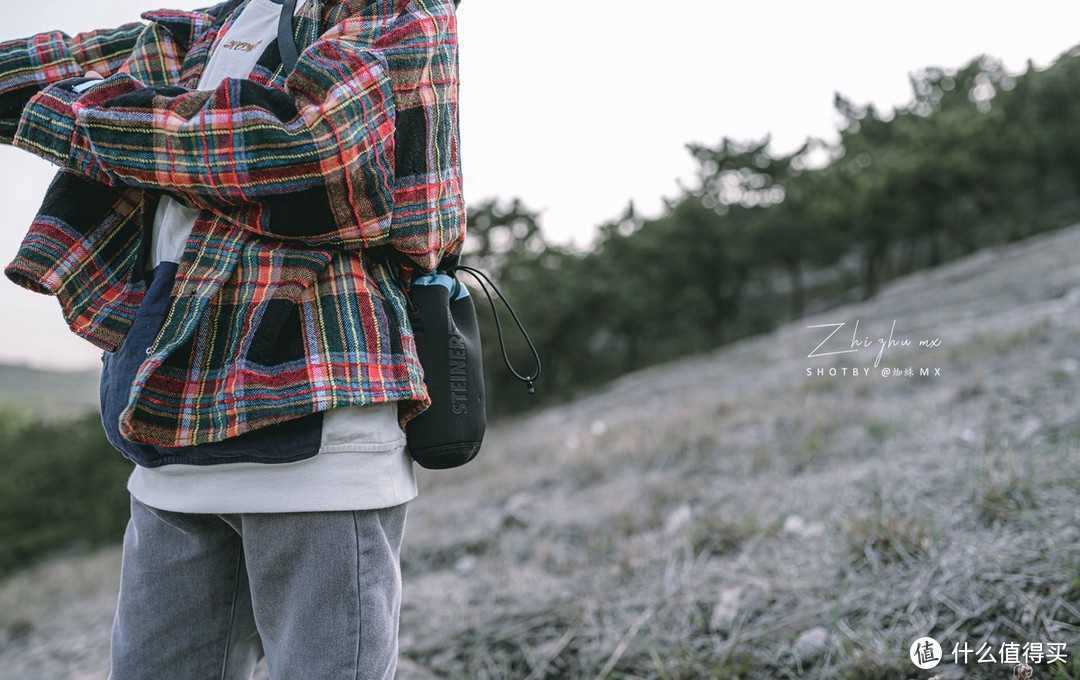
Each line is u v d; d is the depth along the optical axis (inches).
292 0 45.9
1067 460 104.6
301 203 38.5
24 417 1035.3
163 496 42.4
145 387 38.6
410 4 44.5
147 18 50.3
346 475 40.9
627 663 84.0
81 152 40.6
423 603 119.2
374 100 39.6
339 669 41.4
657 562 110.4
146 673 46.5
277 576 42.4
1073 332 211.9
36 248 42.2
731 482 151.9
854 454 145.9
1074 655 63.1
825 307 1464.1
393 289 44.0
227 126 36.9
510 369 51.7
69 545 742.5
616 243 1489.9
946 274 726.5
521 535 150.9
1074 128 1229.1
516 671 89.7
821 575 91.2
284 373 39.0
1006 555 81.8
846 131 1480.1
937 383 194.5
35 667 144.0
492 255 1369.3
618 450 222.2
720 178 1472.7
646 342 1561.3
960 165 1145.4
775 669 76.4
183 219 42.6
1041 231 1025.5
